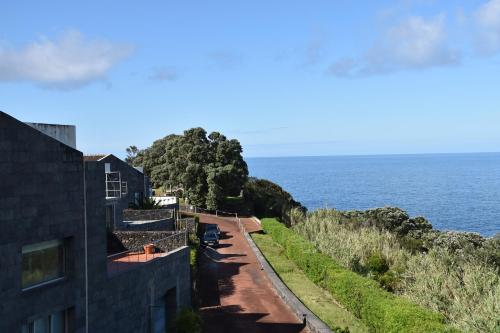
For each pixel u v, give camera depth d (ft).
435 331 63.62
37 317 51.08
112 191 145.69
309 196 521.24
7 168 47.50
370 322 79.46
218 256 139.64
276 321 85.71
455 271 100.12
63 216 54.60
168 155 261.24
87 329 58.44
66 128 65.98
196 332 73.92
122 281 65.67
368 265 121.49
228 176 232.73
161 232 96.99
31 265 51.39
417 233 206.49
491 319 68.69
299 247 127.65
